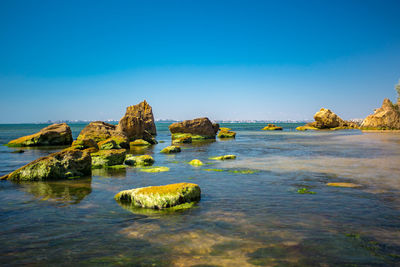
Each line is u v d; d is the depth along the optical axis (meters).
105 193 9.22
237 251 4.70
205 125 45.88
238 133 64.00
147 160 16.47
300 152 22.53
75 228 5.90
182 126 45.06
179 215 6.73
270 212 6.84
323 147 26.72
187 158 19.39
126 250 4.80
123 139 28.92
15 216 6.75
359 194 8.59
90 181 11.35
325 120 79.00
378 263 4.25
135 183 10.90
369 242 5.02
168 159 18.89
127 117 37.75
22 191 9.51
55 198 8.53
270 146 29.17
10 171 14.15
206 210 7.11
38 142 32.09
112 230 5.77
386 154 19.98
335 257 4.45
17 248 4.93
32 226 6.04
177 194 7.68
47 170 11.73
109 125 39.34
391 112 63.50
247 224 6.00
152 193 7.68
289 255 4.53
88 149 19.77
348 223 6.00
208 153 22.86
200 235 5.43
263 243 5.00
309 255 4.52
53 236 5.46
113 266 4.25
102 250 4.81
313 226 5.83
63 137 33.81
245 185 10.14
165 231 5.66
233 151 24.20
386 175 11.87
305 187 9.70
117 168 14.85
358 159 17.39
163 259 4.45
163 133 70.94
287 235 5.36
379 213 6.70
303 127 81.69
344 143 31.00
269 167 14.59
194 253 4.65
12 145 31.58
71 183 10.94
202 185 10.23
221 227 5.84
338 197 8.23
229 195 8.66
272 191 9.12
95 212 7.07
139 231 5.69
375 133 52.62
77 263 4.37
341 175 11.97
